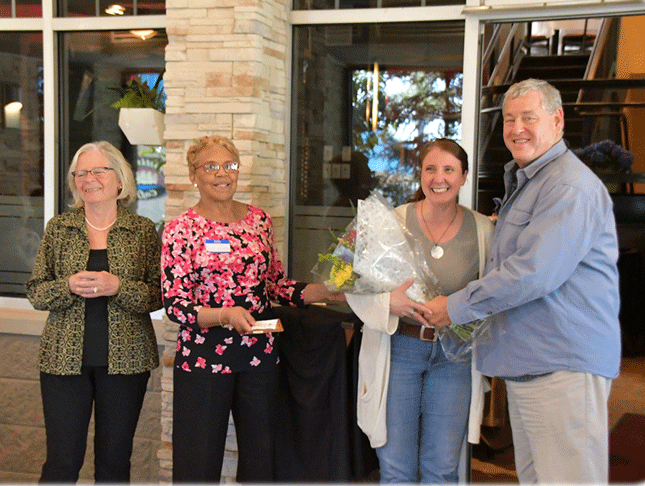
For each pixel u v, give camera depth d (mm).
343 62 2990
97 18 3146
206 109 2730
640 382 3049
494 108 3469
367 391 2301
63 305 2271
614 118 3463
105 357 2299
